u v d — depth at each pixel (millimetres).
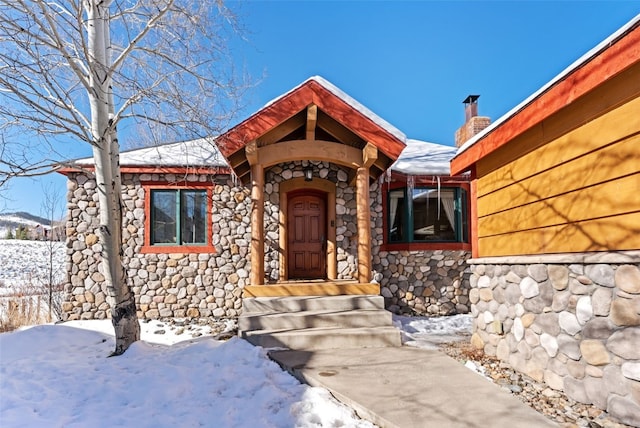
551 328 3570
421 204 8727
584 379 3162
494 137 4414
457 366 4121
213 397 3609
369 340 5145
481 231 5070
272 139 6480
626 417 2762
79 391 3795
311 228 8773
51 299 9344
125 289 5277
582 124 3301
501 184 4590
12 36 4312
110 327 7098
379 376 3785
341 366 4145
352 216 8617
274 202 8484
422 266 8523
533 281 3859
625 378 2785
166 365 4477
